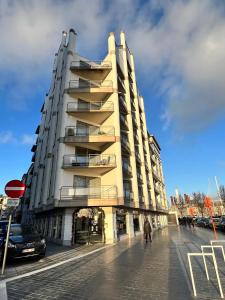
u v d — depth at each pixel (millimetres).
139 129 30688
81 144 21109
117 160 20250
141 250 12758
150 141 42781
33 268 8789
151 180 33844
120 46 29625
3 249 10016
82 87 22516
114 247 14891
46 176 22141
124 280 6559
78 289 5844
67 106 21828
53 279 6965
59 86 25844
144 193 28609
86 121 23094
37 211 24203
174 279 6539
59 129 21344
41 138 32250
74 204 18297
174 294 5250
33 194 30375
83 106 22844
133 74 32344
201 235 21234
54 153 22219
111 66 24125
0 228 12844
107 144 21797
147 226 16984
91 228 19391
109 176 20797
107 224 18703
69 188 19141
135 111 30984
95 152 22625
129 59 32688
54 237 19547
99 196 19344
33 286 6230
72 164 19969
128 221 22703
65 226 17797
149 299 4957
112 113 22312
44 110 33562
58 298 5199
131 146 25297
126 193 22797
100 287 5941
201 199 71562
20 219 45344
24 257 10148
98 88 22641
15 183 8602
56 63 30641
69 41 24375
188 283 6105
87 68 23469
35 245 10469
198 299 4891
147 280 6500
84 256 11547
